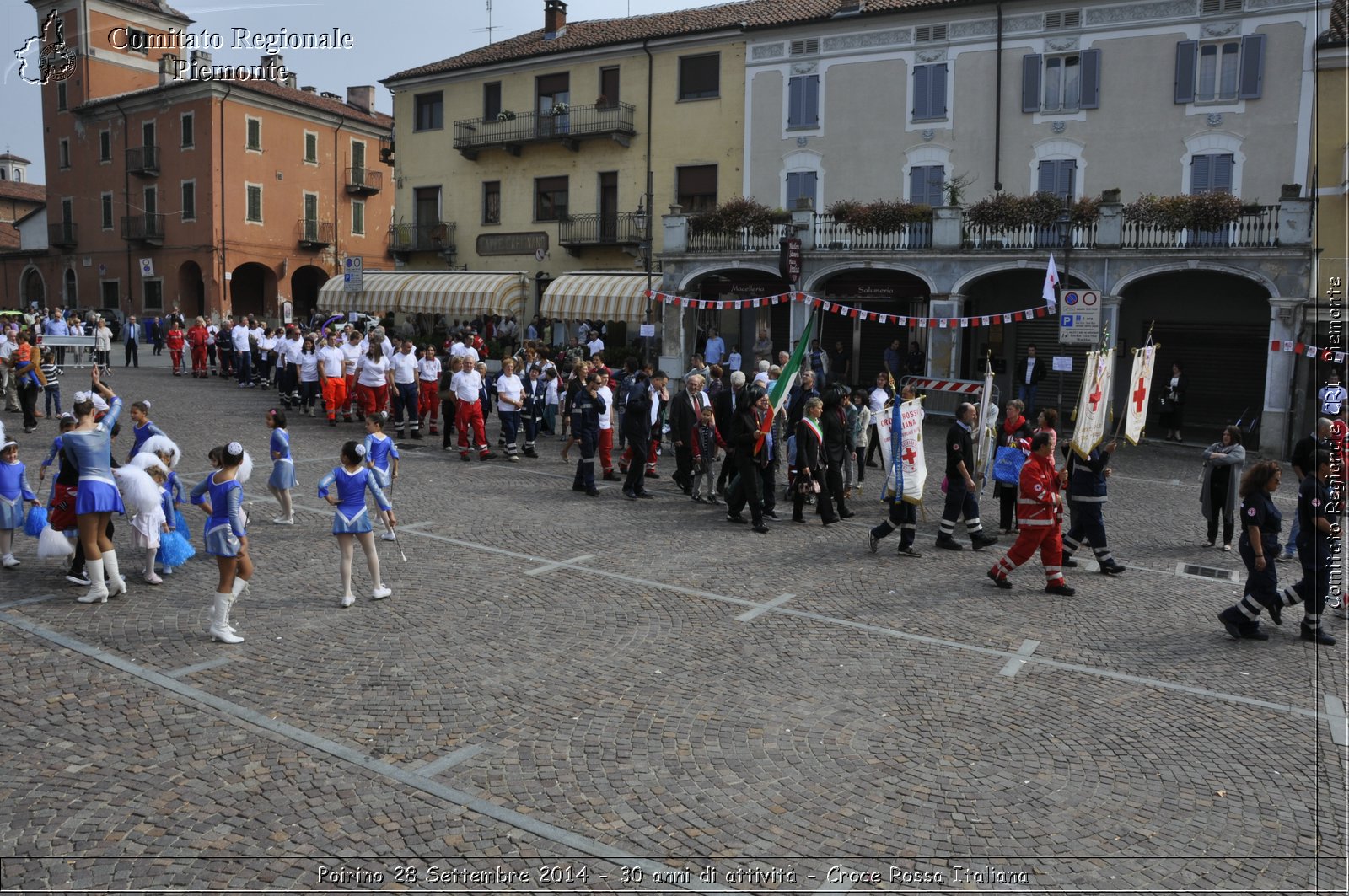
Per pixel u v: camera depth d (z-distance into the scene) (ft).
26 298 172.04
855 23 96.43
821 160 99.45
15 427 63.52
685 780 19.61
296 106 152.05
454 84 122.42
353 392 72.28
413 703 23.03
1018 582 35.70
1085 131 87.66
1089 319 62.49
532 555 37.55
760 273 96.68
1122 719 23.29
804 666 26.25
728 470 48.67
